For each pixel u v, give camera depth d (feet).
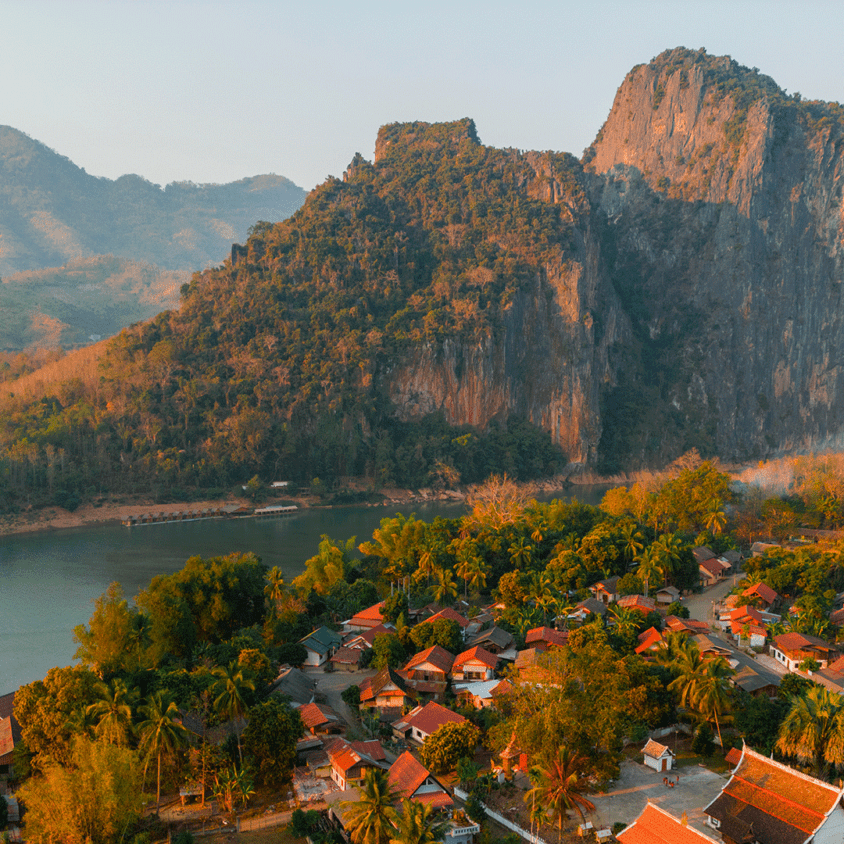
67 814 190.29
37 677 328.29
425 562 439.22
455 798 220.23
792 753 221.87
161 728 213.66
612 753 215.31
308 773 236.63
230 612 343.05
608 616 371.35
